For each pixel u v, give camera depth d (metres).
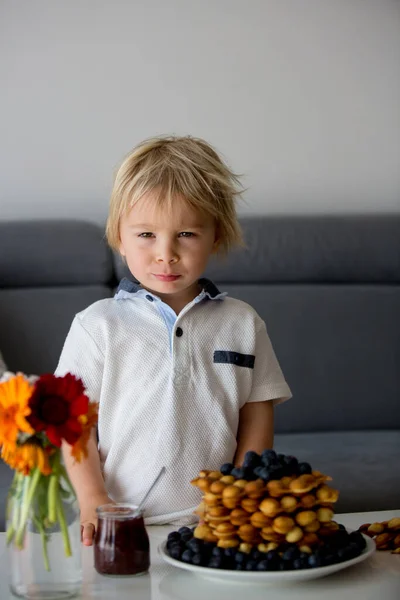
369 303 2.56
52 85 2.74
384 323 2.56
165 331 1.41
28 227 2.51
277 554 1.00
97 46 2.76
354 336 2.53
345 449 2.20
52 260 2.48
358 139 2.90
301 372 2.49
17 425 0.93
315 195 2.88
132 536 1.04
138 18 2.77
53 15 2.73
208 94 2.82
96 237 2.53
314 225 2.62
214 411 1.39
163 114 2.80
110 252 2.54
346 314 2.54
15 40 2.72
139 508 1.07
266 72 2.84
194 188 1.38
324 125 2.88
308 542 1.01
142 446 1.36
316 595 0.97
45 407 0.95
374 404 2.52
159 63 2.79
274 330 2.50
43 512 0.98
